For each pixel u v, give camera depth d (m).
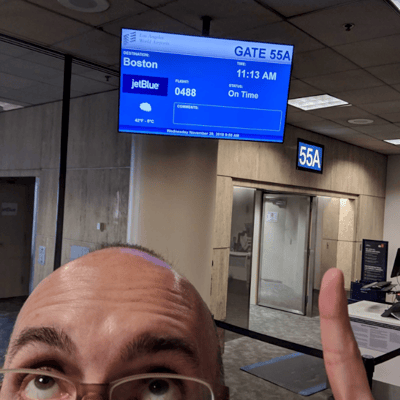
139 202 4.80
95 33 4.40
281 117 3.95
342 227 10.21
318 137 8.68
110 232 6.15
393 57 4.57
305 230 8.38
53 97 7.01
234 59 3.85
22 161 7.84
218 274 6.58
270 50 3.85
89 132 6.60
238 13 3.80
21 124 7.93
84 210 6.56
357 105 6.51
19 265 8.48
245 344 6.11
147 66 3.84
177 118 3.91
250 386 4.58
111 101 6.30
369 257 7.74
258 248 8.96
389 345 4.09
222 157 6.64
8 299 8.12
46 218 7.29
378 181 10.80
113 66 5.36
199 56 3.84
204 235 4.90
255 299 8.95
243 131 3.96
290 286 8.48
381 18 3.71
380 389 2.74
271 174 7.49
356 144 9.74
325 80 5.45
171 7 3.75
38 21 4.14
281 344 2.21
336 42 4.27
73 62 5.27
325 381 4.70
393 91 5.74
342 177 9.38
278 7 3.63
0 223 8.22
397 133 8.37
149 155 4.79
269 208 8.89
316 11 3.66
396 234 10.93
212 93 3.90
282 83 3.90
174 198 4.78
